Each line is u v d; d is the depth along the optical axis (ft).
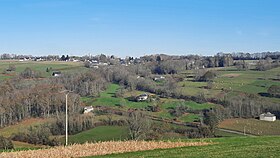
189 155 101.91
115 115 272.72
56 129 238.68
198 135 225.35
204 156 98.78
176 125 249.96
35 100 271.08
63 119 245.65
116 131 230.68
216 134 231.91
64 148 123.54
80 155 112.78
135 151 117.08
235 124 260.21
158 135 215.10
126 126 238.68
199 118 265.13
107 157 106.22
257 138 142.61
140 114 263.29
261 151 102.06
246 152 101.86
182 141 137.28
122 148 122.83
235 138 145.28
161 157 101.04
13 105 259.19
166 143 132.46
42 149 124.98
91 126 247.09
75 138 220.02
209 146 120.98
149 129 227.40
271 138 141.49
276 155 94.48
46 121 250.78
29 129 230.07
